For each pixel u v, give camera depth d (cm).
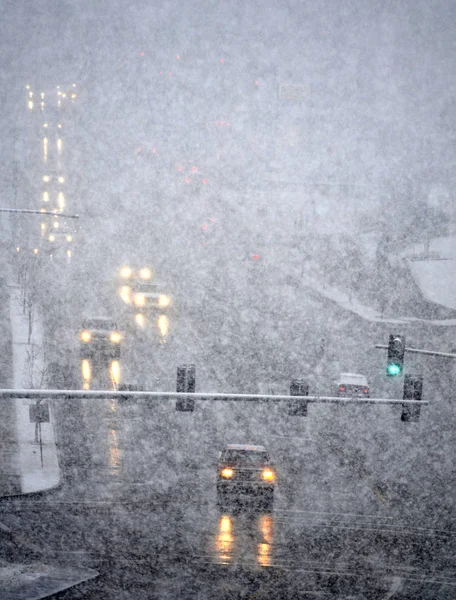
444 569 4769
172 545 5094
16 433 8962
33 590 4012
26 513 5847
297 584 4412
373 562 4872
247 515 5919
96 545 5050
